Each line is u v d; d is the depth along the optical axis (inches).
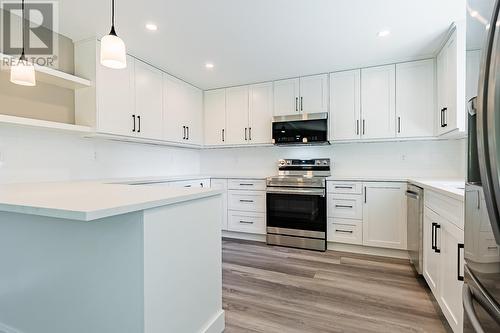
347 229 119.6
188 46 103.0
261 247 127.6
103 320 47.3
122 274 44.9
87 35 95.6
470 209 35.2
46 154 93.5
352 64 121.2
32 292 56.1
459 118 87.1
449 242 61.1
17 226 56.9
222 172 170.1
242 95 151.1
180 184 127.8
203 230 59.0
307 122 131.6
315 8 77.9
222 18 83.1
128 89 110.0
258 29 90.0
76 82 92.3
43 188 65.1
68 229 50.4
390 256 113.5
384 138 121.3
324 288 84.2
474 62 33.0
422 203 85.4
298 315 69.3
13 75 65.4
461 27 85.7
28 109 87.4
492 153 26.0
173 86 136.5
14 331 59.2
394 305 73.6
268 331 63.1
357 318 67.7
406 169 128.5
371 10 78.9
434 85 112.3
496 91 25.3
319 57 113.4
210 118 160.4
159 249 46.3
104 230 46.4
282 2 75.0
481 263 31.7
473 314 31.5
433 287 72.9
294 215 127.3
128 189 62.0
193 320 55.3
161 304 46.7
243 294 80.7
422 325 64.5
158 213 46.1
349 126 127.3
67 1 74.4
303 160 145.0
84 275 49.0
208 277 60.5
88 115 98.3
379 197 113.2
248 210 140.3
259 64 121.6
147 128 119.8
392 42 99.6
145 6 76.8
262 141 145.7
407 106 116.8
